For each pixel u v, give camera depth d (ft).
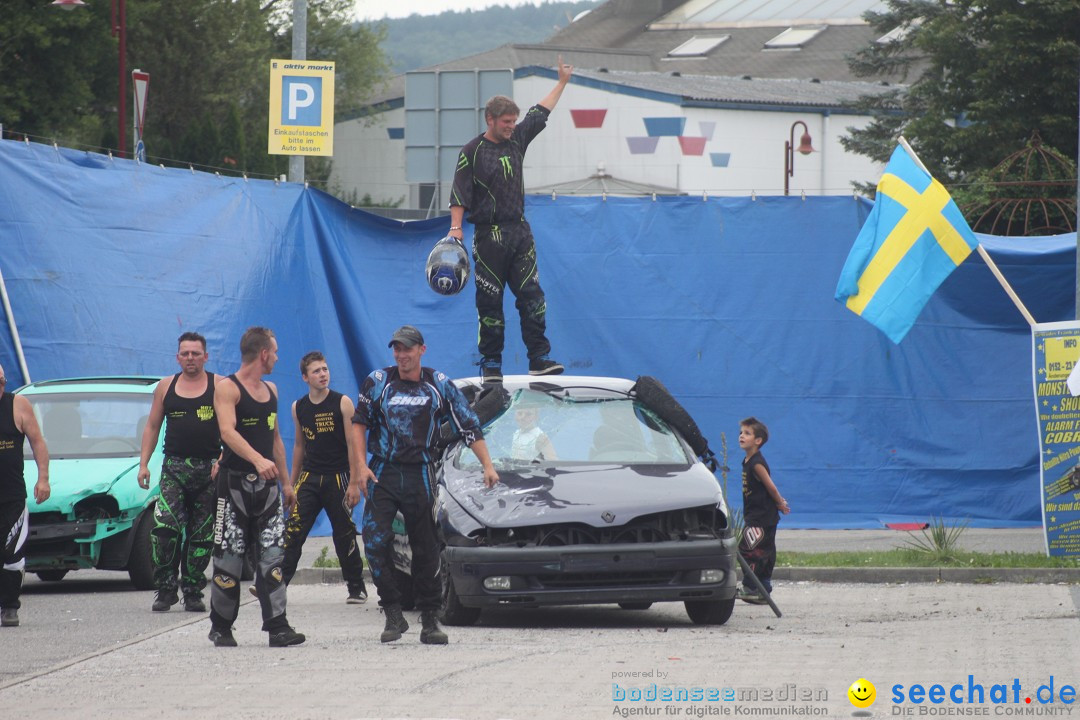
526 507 119.14
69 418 164.04
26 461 155.33
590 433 131.34
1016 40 406.00
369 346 199.93
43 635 119.34
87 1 467.11
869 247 164.35
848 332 203.00
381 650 108.27
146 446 134.10
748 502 137.39
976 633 114.21
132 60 640.99
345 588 156.87
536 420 131.95
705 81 646.74
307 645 111.55
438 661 102.37
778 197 204.03
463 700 87.30
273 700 88.17
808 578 155.43
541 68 588.50
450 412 111.24
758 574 136.67
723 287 203.00
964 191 342.64
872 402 203.00
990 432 203.62
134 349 183.52
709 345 202.28
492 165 140.87
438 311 203.41
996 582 151.12
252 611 135.44
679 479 124.16
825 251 203.62
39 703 88.79
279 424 193.88
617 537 119.34
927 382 203.82
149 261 186.60
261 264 195.00
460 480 125.18
